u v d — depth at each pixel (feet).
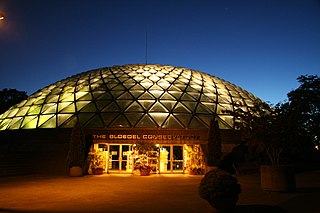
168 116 79.77
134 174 74.90
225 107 88.12
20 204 34.68
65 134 78.02
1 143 85.10
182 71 105.70
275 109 45.91
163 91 87.61
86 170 74.02
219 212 27.61
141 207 32.76
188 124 78.69
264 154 53.93
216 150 70.59
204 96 89.61
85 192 44.37
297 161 84.12
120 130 76.54
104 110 81.51
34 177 66.80
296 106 45.37
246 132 47.11
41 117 85.46
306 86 76.13
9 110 101.55
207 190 27.45
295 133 44.09
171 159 79.30
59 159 75.15
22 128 84.53
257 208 31.12
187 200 37.29
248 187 49.03
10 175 68.74
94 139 76.38
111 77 96.53
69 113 82.99
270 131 43.11
